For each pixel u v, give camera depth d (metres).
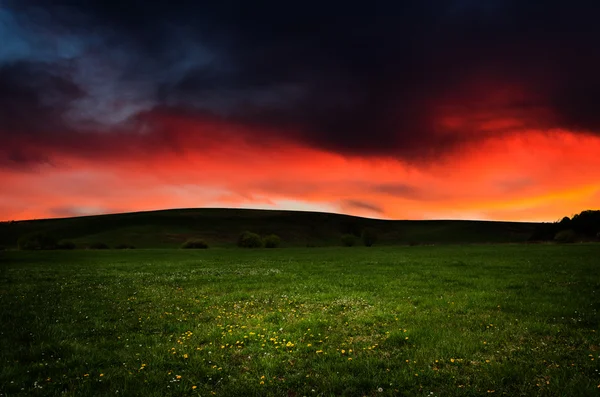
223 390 8.21
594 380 8.18
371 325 13.23
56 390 8.16
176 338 11.99
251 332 12.23
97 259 51.69
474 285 22.08
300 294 19.78
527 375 8.55
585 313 14.11
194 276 29.45
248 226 159.75
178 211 174.00
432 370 8.99
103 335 12.56
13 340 11.86
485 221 172.75
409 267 33.59
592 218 100.81
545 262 34.81
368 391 8.15
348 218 185.50
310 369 9.27
